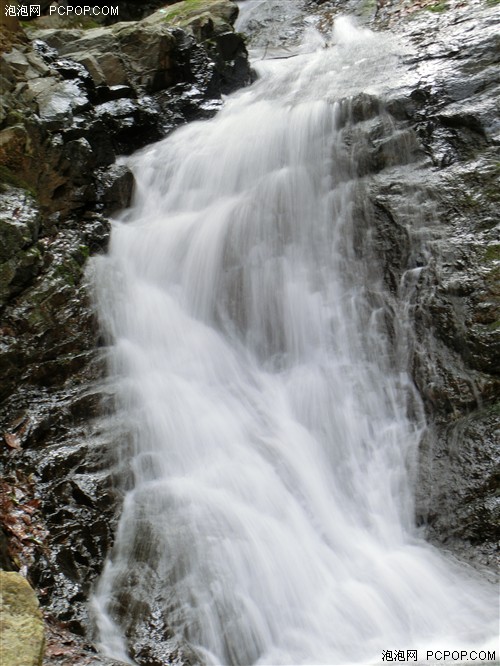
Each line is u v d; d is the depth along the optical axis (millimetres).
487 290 6012
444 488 5375
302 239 7145
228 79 10289
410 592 4734
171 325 6699
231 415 5887
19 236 6281
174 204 8047
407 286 6359
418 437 5715
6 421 5543
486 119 7289
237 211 7348
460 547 5148
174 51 9688
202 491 5215
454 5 10508
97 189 7711
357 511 5395
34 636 3285
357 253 6801
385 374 6102
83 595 4547
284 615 4602
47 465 5188
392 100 7734
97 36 9766
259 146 8055
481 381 5723
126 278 6945
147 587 4574
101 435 5480
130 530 4914
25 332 6031
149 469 5379
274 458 5562
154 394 5926
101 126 7988
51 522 4883
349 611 4598
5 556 4527
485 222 6445
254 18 13477
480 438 5496
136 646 4293
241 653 4395
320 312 6590
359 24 11781
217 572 4668
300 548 4969
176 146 8633
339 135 7656
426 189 6836
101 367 6047
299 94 9234
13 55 8266
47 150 7219
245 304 6855
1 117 6992
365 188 7086
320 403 6059
